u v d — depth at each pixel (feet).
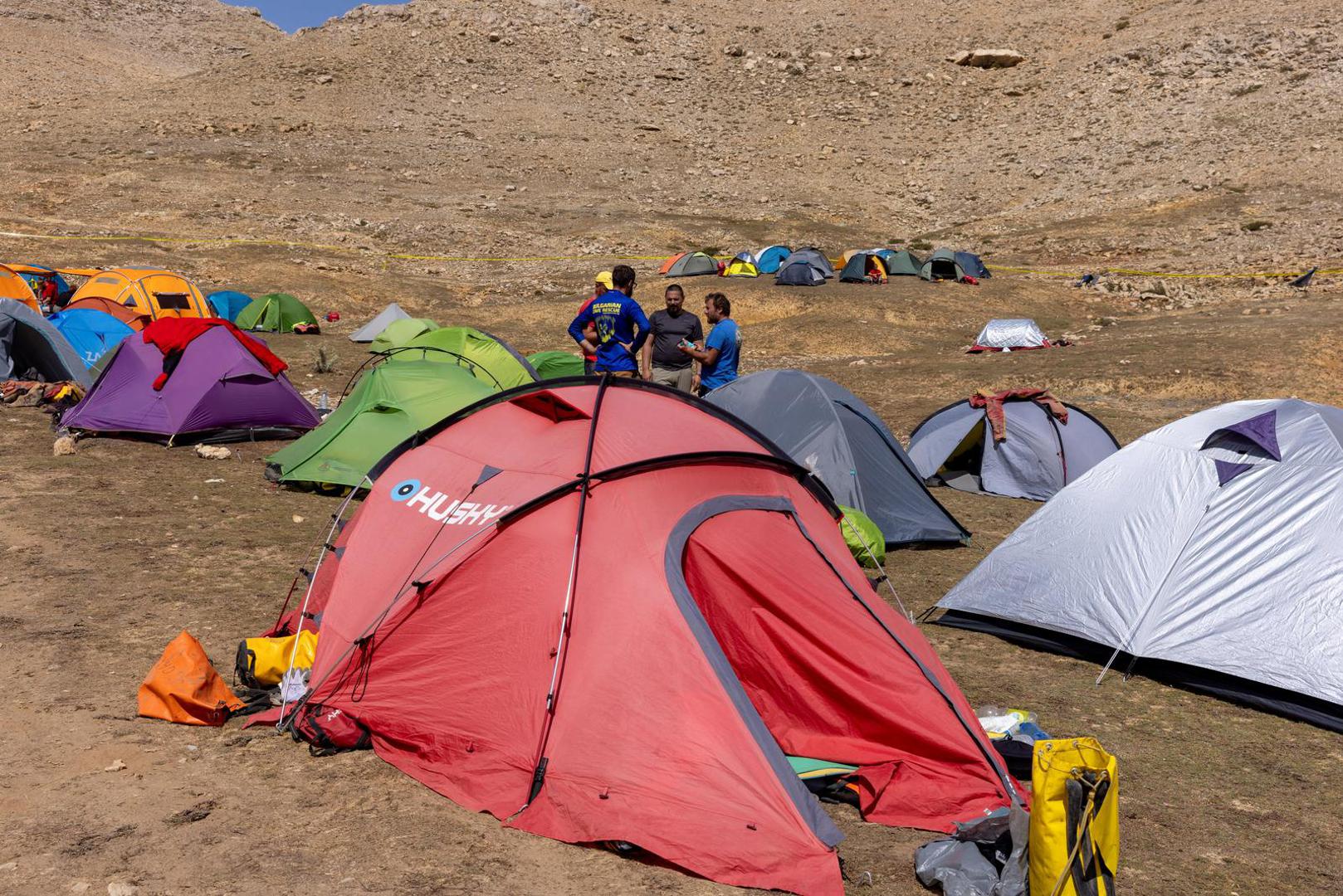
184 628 23.09
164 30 370.94
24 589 25.22
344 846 14.60
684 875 14.28
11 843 14.24
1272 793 17.71
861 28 250.98
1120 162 164.96
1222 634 21.99
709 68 231.30
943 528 33.78
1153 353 70.64
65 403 49.21
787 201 164.96
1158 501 24.11
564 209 151.12
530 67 221.66
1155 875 14.85
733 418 20.61
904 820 15.92
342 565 20.22
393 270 114.62
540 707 16.62
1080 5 248.32
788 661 18.22
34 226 116.26
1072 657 24.06
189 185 142.72
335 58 220.43
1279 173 145.38
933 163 184.34
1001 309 97.91
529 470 19.19
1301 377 62.54
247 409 44.37
